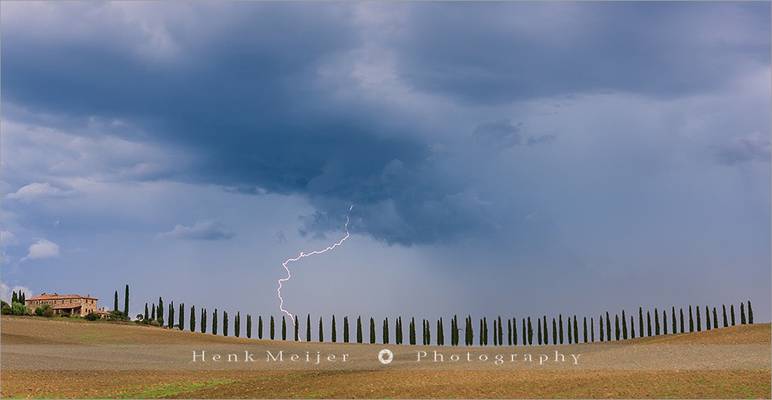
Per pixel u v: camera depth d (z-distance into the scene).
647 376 47.91
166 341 97.94
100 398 41.78
